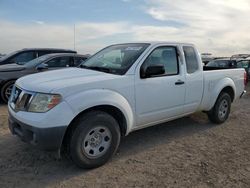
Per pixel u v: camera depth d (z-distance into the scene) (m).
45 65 8.54
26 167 3.99
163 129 5.94
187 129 5.98
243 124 6.51
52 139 3.58
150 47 4.74
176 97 5.09
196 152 4.72
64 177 3.74
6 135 5.23
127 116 4.27
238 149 4.90
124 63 4.54
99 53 5.43
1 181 3.60
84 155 3.86
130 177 3.78
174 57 5.12
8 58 10.78
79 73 4.37
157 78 4.72
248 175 3.92
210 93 5.87
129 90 4.30
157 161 4.32
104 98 3.93
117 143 4.19
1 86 8.03
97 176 3.79
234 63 15.73
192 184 3.63
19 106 3.89
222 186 3.60
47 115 3.55
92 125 3.85
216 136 5.59
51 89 3.65
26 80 4.23
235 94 6.66
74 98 3.69
